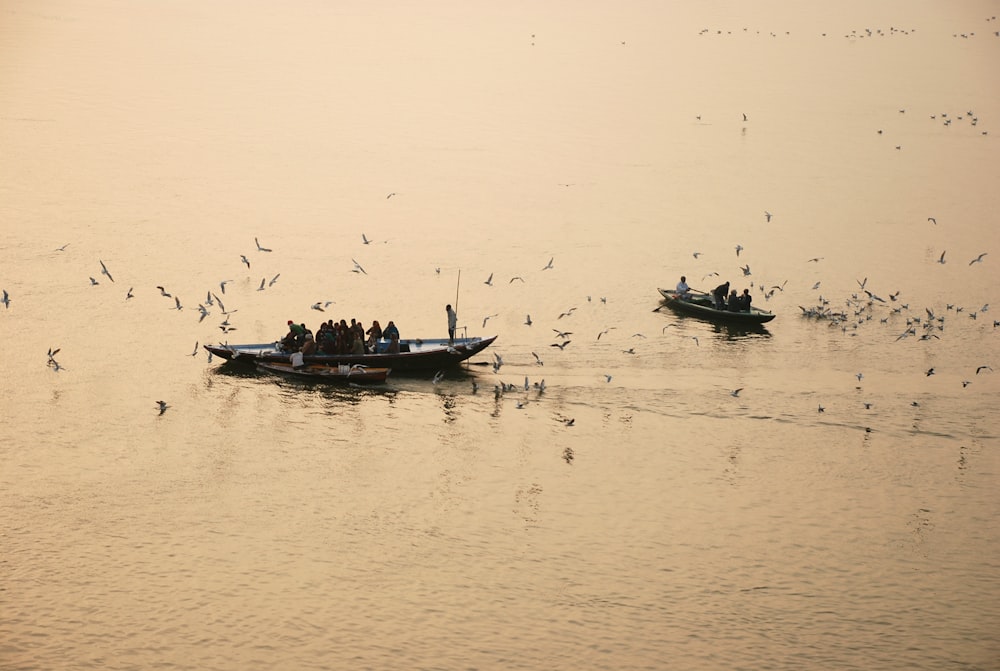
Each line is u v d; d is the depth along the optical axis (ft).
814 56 575.38
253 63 495.00
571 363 246.27
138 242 303.07
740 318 270.67
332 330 236.84
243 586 168.55
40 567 170.60
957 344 266.98
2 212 317.22
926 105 496.23
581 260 310.65
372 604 165.89
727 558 181.27
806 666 156.87
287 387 228.02
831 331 271.90
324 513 188.14
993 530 192.03
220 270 288.71
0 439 204.85
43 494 189.26
